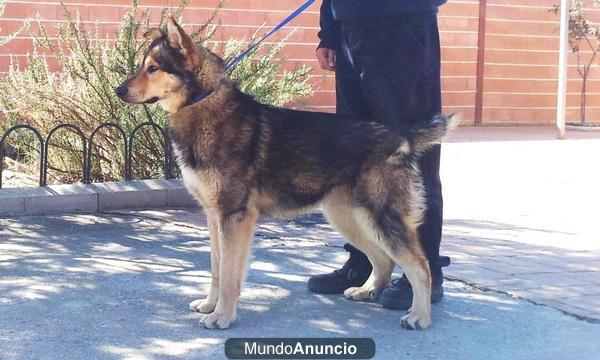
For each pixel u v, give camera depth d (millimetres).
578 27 17797
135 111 8469
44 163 7762
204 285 5371
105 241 6531
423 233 4973
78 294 5074
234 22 14930
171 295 5129
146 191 7871
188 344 4270
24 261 5812
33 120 8805
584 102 18750
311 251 6422
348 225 4992
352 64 5059
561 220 8031
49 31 13266
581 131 17500
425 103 4930
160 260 6000
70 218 7309
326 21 5363
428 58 4918
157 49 4590
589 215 8297
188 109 4559
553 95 18609
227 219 4539
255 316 4773
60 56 8812
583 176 10914
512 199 9195
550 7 18266
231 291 4547
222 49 9297
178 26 4555
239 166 4512
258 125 4598
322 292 5285
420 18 4836
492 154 13039
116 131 8500
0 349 4113
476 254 6477
